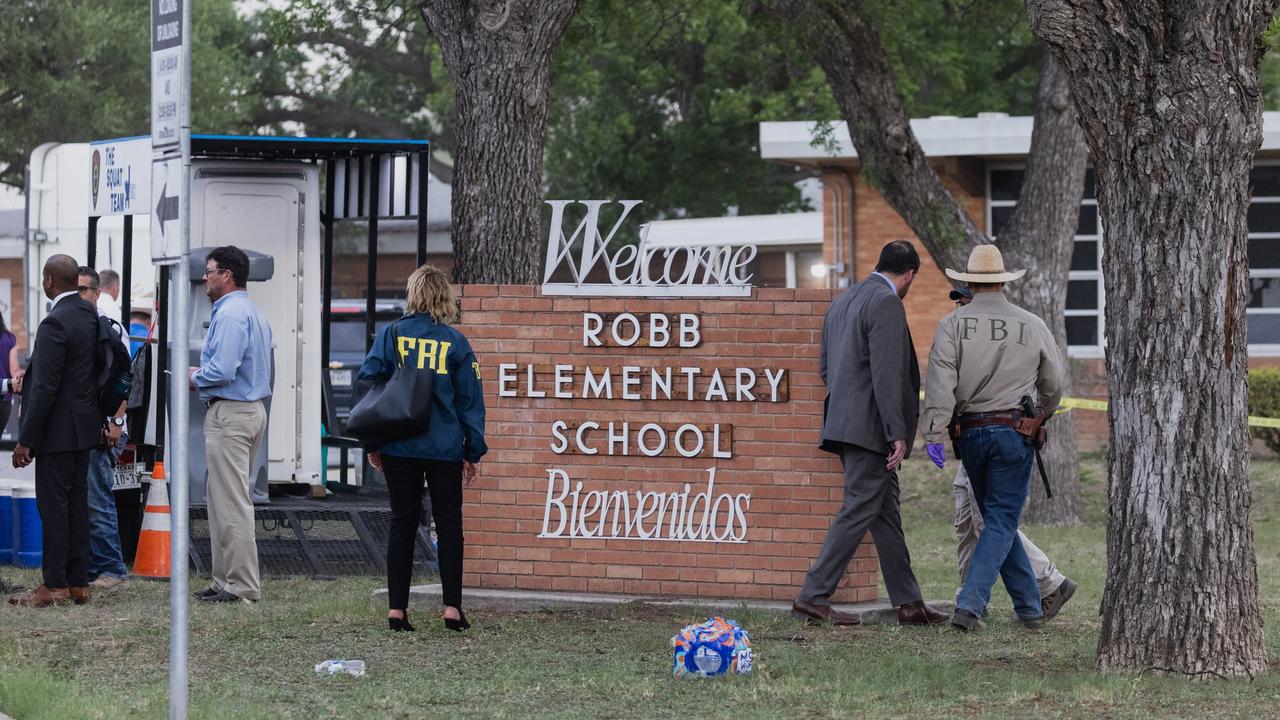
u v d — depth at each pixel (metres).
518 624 13.47
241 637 12.73
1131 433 10.81
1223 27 10.44
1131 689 10.23
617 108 49.12
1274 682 10.48
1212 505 10.63
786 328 14.43
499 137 17.72
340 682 10.95
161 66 8.82
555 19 17.77
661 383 14.64
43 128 45.59
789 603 14.38
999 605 15.12
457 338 12.92
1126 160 10.65
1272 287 33.88
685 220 46.97
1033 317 13.15
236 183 18.38
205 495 17.11
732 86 51.31
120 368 14.85
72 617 13.87
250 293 18.34
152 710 9.88
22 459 14.38
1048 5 10.76
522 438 14.91
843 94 23.25
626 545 14.73
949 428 13.34
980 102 45.88
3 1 44.94
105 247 25.95
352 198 18.84
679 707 10.12
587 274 14.82
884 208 34.38
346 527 17.19
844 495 13.46
